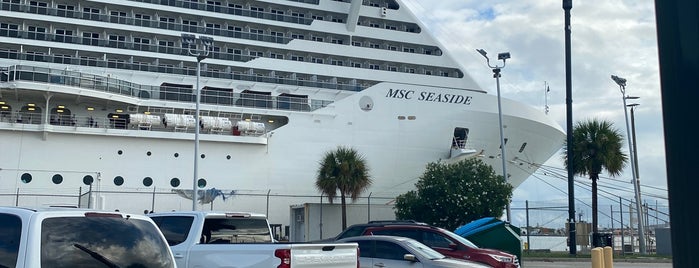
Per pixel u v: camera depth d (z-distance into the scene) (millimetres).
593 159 33688
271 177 35406
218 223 10820
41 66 32062
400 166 37406
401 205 33875
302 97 37625
